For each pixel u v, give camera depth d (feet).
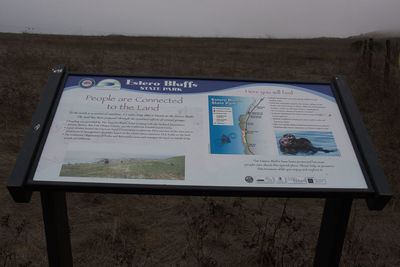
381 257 11.38
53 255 7.95
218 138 8.02
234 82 9.10
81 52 44.37
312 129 8.34
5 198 13.56
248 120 8.39
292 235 12.25
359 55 52.11
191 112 8.41
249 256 10.96
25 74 30.35
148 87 8.72
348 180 7.55
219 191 7.21
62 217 8.00
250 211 13.70
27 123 20.57
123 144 7.70
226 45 69.26
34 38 57.00
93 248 10.92
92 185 6.96
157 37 85.15
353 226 12.38
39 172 7.04
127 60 40.24
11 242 11.01
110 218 12.74
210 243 11.53
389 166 17.57
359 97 28.73
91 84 8.63
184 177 7.32
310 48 69.67
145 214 13.17
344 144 8.14
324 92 9.14
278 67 42.16
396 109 24.63
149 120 8.16
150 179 7.20
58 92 8.34
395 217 13.89
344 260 10.89
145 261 10.44
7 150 17.26
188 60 42.63
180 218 12.99
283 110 8.66
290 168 7.66
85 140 7.66
